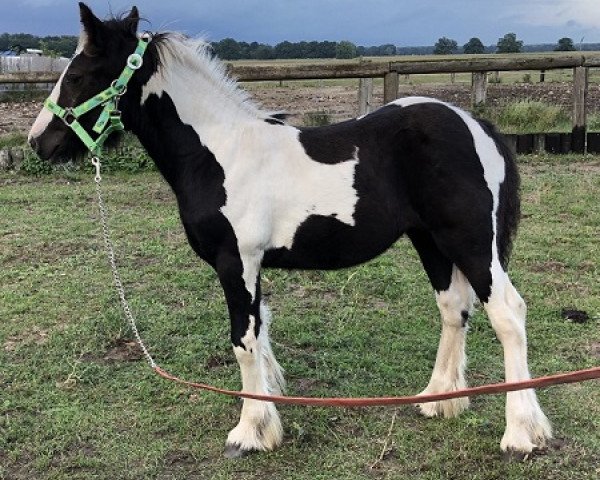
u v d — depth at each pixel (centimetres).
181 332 457
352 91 2406
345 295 516
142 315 479
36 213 754
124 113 319
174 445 333
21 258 608
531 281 523
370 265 571
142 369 408
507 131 1075
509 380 307
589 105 1576
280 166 313
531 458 308
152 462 319
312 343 436
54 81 1063
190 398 376
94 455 326
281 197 311
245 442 323
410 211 320
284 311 488
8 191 859
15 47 2823
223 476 307
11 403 368
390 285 527
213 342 440
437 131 306
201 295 518
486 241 306
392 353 421
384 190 314
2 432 343
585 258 572
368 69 971
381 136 316
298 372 400
